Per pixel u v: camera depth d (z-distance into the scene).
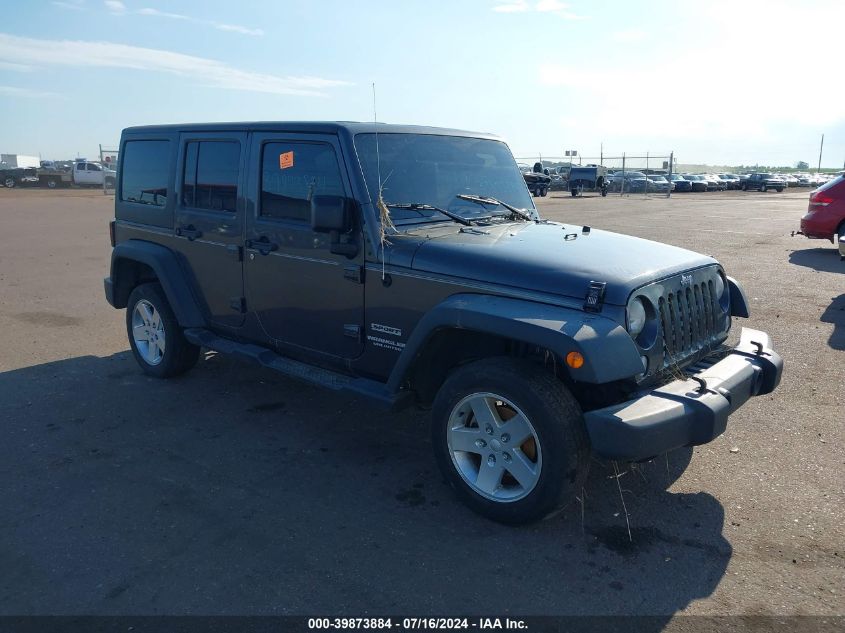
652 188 45.66
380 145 4.38
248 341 5.20
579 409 3.46
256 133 4.80
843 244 10.16
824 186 12.98
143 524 3.72
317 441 4.81
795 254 13.06
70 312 8.60
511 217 4.81
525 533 3.64
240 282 5.07
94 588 3.18
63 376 6.14
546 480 3.42
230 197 5.07
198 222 5.33
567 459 3.37
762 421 5.05
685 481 4.18
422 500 3.99
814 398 5.48
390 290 4.08
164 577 3.26
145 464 4.45
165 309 5.77
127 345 7.16
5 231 17.34
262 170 4.78
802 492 4.03
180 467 4.41
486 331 3.49
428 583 3.22
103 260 12.70
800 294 9.28
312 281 4.51
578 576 3.27
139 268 6.29
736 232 17.20
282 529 3.68
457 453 3.84
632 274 3.56
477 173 4.91
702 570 3.31
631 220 21.19
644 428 3.20
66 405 5.45
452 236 4.17
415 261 3.96
